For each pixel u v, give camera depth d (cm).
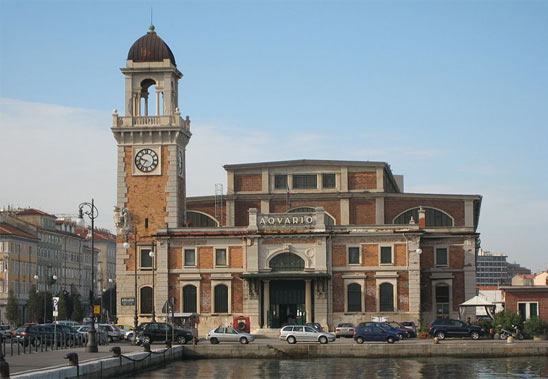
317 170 11869
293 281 10344
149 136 10938
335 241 10344
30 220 18062
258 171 11919
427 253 10812
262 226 10400
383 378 6131
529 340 8788
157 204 10850
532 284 11338
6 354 6581
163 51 11081
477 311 13225
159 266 10525
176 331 8531
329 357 7812
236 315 10338
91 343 6881
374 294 10256
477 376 6194
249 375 6381
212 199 11894
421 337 9275
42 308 15338
